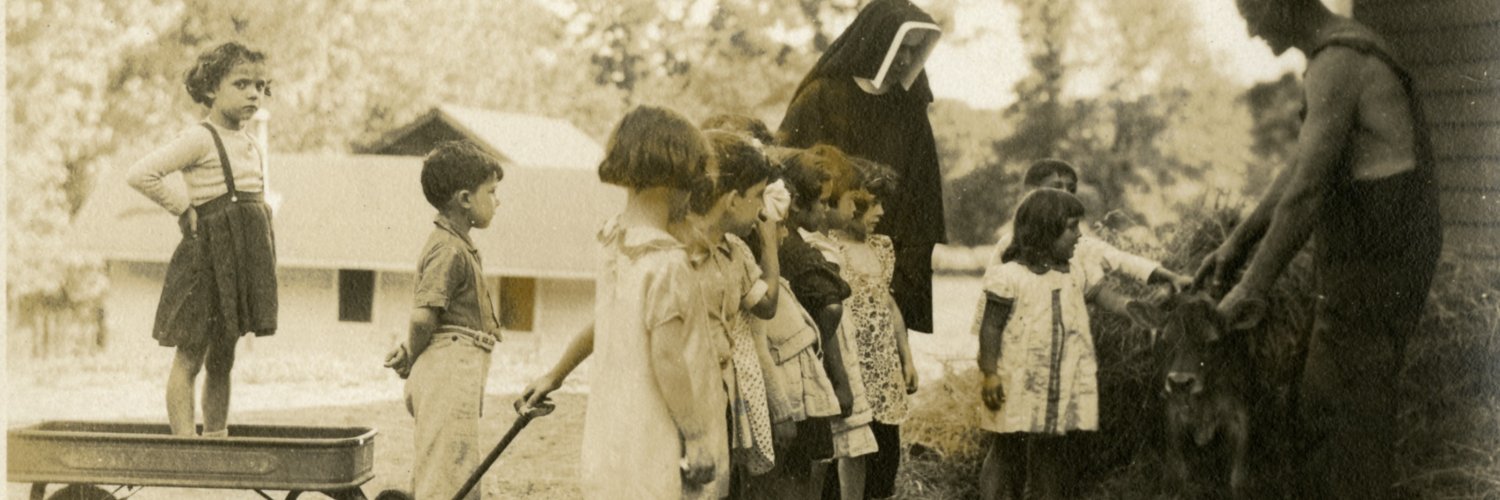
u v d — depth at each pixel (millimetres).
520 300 5062
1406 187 5402
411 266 5039
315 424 4992
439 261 4852
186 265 5078
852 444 4777
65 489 4836
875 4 5336
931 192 5309
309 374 5027
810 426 4434
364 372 5016
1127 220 5398
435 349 4863
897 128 5316
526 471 4965
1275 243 5391
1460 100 5445
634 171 3744
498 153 5156
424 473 4875
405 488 4941
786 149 4973
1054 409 5258
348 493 4598
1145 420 5281
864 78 5309
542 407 4305
